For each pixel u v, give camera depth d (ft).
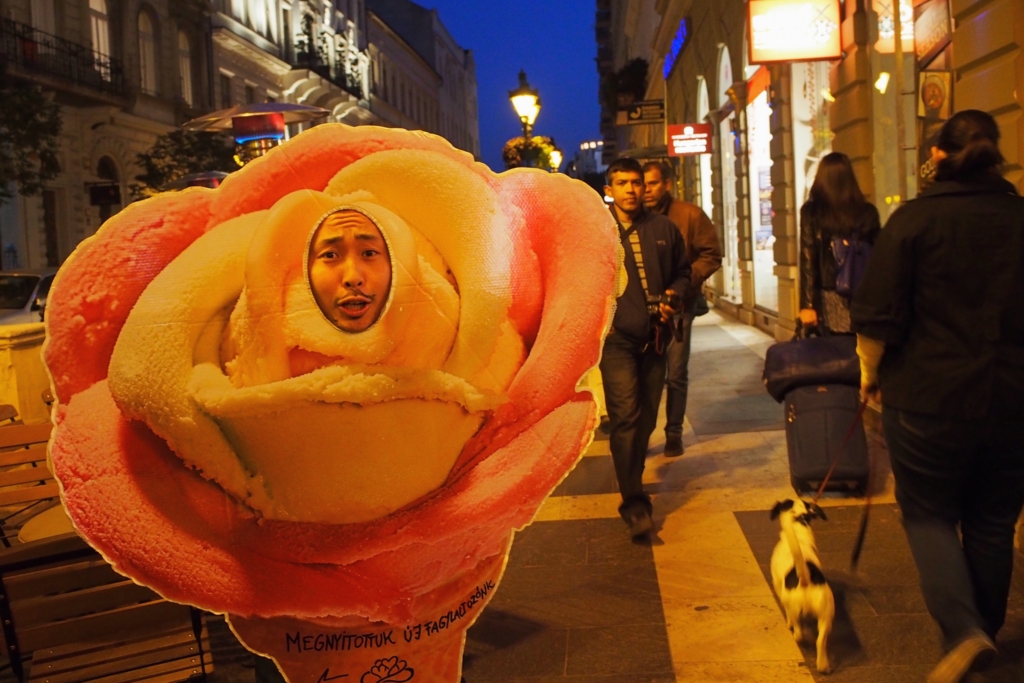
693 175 74.54
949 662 8.82
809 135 35.29
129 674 9.99
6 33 83.25
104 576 9.82
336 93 168.55
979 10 17.39
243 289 4.09
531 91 51.31
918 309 9.42
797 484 16.15
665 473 19.07
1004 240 9.12
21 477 12.36
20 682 9.91
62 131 91.61
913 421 9.41
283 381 4.00
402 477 4.26
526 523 4.75
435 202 4.38
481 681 10.67
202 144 94.27
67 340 4.26
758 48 29.14
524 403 4.58
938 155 9.63
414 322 4.15
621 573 13.69
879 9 26.66
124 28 103.40
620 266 4.77
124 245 4.28
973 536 9.70
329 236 4.06
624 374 15.16
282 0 151.53
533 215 4.78
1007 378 9.05
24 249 85.92
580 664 10.94
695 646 11.18
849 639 11.09
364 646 4.81
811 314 17.08
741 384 29.12
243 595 4.32
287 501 4.21
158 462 4.26
